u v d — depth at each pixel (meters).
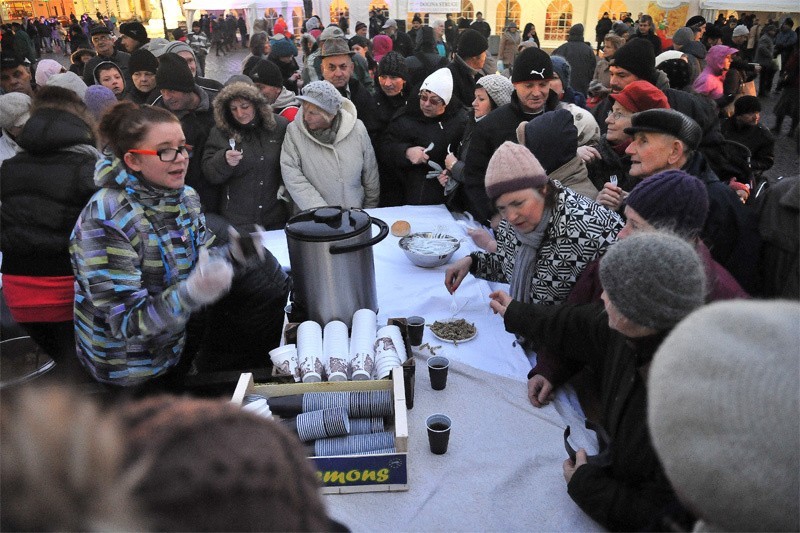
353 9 11.78
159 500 0.38
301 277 1.87
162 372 1.80
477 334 2.01
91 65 5.19
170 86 3.12
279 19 12.41
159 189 1.62
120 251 1.58
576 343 1.52
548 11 15.70
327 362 1.67
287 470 0.45
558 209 1.79
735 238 1.89
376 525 1.28
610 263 1.05
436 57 5.18
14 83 4.13
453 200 3.32
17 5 24.03
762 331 0.54
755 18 13.55
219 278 1.50
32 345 2.27
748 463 0.51
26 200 1.94
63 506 0.34
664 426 0.57
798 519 0.51
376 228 2.95
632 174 2.08
